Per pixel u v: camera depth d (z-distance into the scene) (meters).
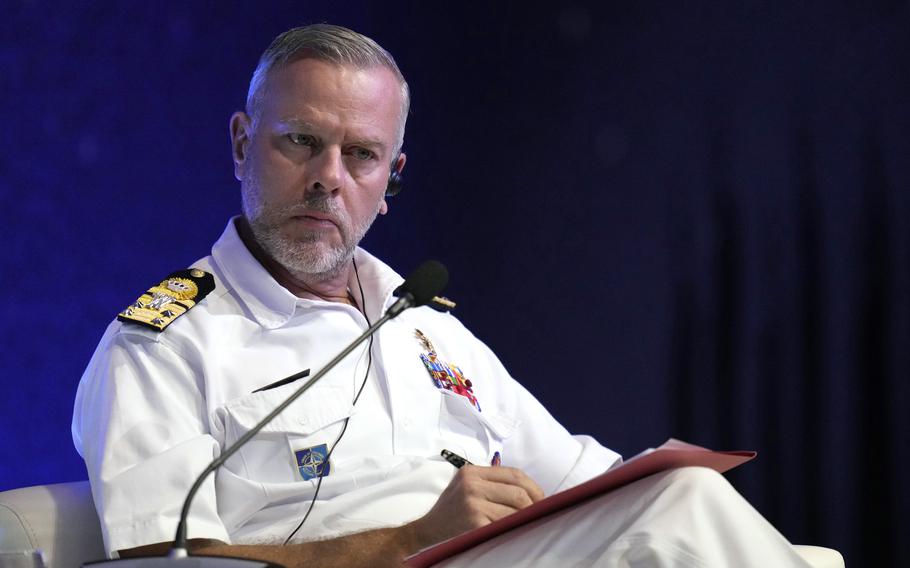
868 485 11.45
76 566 6.20
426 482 6.66
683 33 12.66
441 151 13.35
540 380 13.30
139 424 6.24
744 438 12.12
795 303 11.91
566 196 13.23
